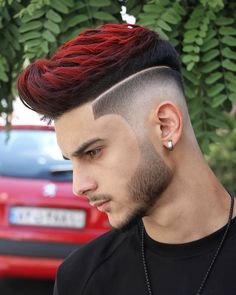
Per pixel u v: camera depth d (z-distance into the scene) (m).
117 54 1.10
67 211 4.02
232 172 5.83
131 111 1.10
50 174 4.20
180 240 1.17
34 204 4.02
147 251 1.22
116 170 1.10
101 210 1.14
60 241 4.00
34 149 4.41
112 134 1.09
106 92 1.08
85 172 1.12
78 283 1.28
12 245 4.01
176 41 1.73
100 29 1.17
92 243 1.33
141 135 1.10
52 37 1.71
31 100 1.11
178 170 1.15
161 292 1.17
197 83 1.71
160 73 1.13
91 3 1.73
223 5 1.66
